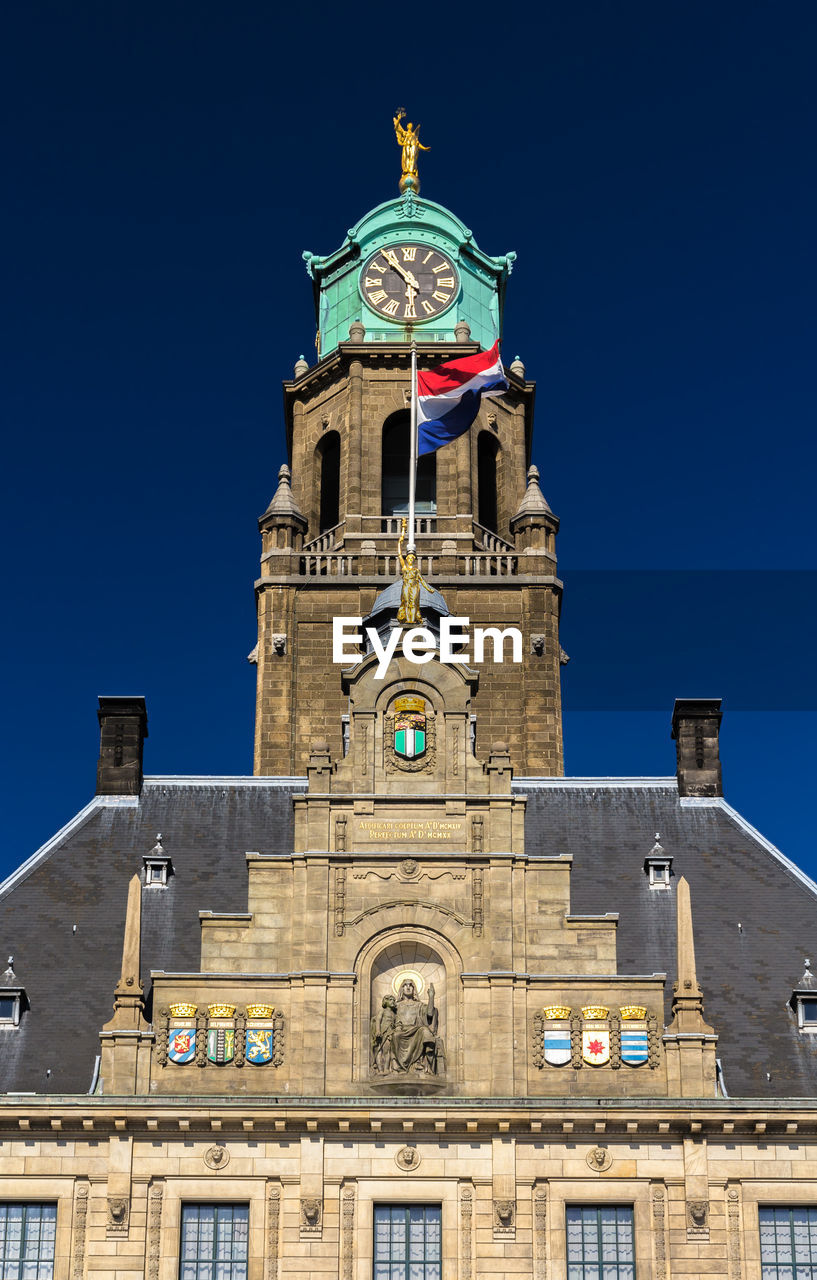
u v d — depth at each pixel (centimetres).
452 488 8369
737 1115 5522
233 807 6681
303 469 8744
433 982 5753
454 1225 5472
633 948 6109
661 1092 5600
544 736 7862
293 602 8106
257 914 5784
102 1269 5425
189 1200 5488
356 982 5700
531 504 8269
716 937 6162
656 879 6350
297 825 5881
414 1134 5534
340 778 5934
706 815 6662
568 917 5778
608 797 6719
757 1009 5912
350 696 6025
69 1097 5500
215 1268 5450
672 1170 5516
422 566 8169
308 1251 5450
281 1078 5612
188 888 6325
